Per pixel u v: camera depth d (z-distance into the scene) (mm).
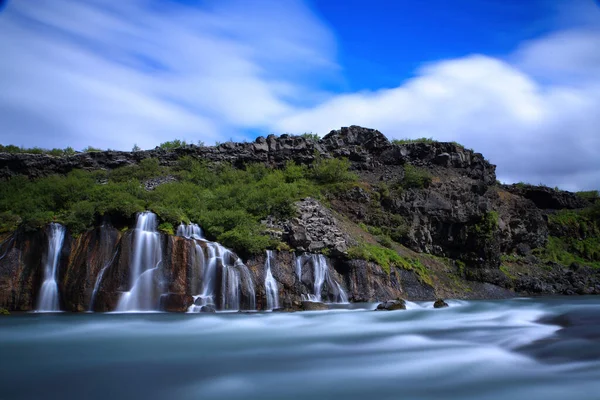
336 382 13391
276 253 30438
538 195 63625
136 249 27547
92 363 15117
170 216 30672
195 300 26547
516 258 49219
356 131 54531
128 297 26562
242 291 27672
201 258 27656
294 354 16344
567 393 12266
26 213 33562
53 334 19250
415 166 51250
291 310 27188
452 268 41531
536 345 16672
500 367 14570
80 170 45250
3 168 45125
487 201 45062
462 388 12797
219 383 13297
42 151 51719
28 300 27484
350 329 20641
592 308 23672
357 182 46531
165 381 13445
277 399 12109
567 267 50812
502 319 22469
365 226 42156
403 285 35000
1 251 28797
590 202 68875
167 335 19250
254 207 35469
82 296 26641
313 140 51531
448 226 43625
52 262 28266
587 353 15391
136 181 38312
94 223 29688
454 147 53312
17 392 12500
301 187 43250
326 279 31562
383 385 13102
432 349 16844
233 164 48594
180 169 46438
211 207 35656
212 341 18281
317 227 34344
